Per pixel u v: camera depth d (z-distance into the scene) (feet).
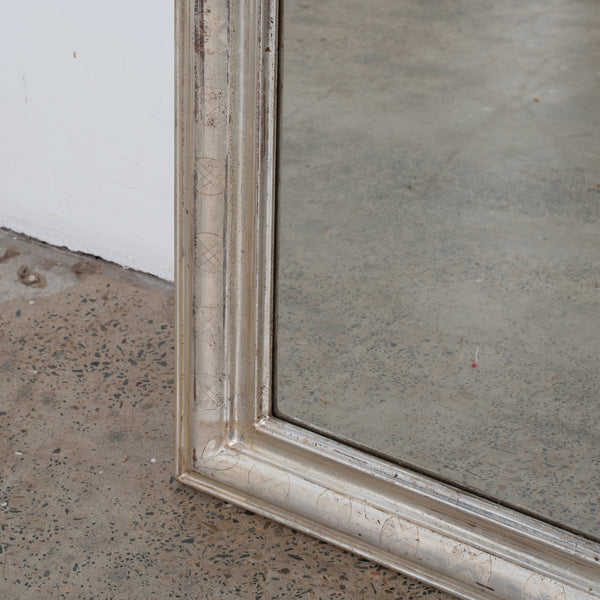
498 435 5.38
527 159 9.07
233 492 4.69
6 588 4.22
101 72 6.03
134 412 5.42
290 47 11.71
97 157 6.43
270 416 4.69
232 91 3.99
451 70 11.18
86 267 6.88
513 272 7.18
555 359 6.13
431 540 4.18
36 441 5.15
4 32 6.27
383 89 10.60
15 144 6.78
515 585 3.99
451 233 7.73
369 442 5.25
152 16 5.62
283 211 8.00
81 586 4.25
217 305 4.40
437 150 9.21
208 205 4.18
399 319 6.53
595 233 7.79
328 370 5.92
